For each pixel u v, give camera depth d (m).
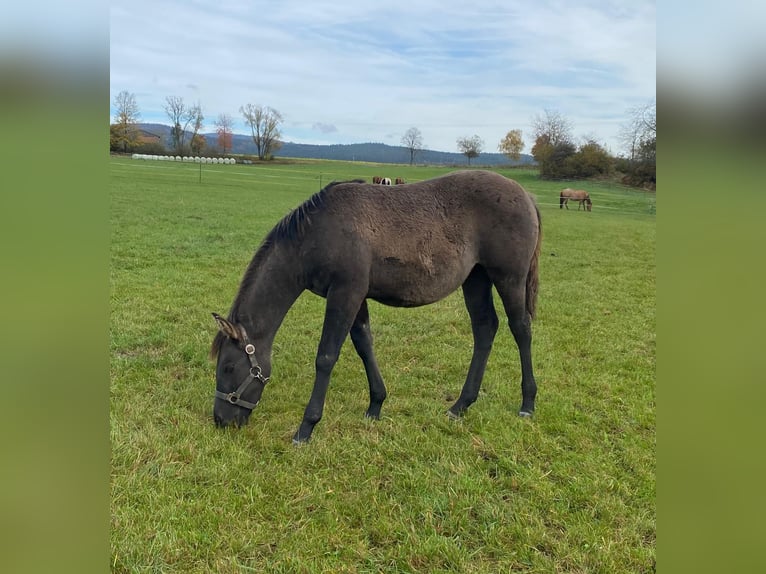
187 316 6.46
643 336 6.60
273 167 46.34
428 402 4.59
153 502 3.10
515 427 4.16
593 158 42.72
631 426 4.26
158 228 12.39
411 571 2.72
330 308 3.81
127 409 4.13
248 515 3.08
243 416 3.95
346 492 3.33
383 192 4.02
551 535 3.01
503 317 7.28
